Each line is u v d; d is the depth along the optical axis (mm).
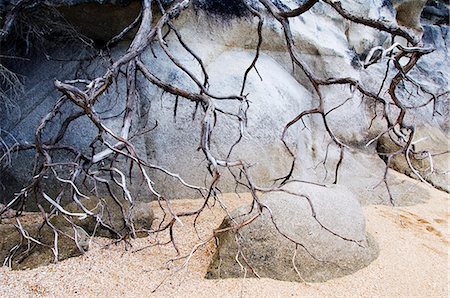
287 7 5918
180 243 3623
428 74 7953
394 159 6312
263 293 2938
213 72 5238
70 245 3342
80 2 4625
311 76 3963
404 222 4484
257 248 3189
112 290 2922
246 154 4969
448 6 9352
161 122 4770
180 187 4680
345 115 6125
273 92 5418
